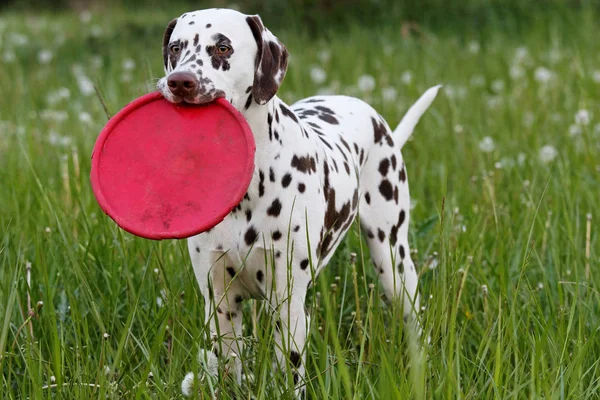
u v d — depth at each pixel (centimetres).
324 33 2067
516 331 573
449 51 1741
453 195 879
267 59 546
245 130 535
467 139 1112
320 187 591
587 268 700
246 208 563
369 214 698
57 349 538
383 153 706
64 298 674
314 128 647
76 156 889
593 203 834
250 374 567
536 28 1892
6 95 1525
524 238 773
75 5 3197
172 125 553
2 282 645
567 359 570
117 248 710
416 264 763
